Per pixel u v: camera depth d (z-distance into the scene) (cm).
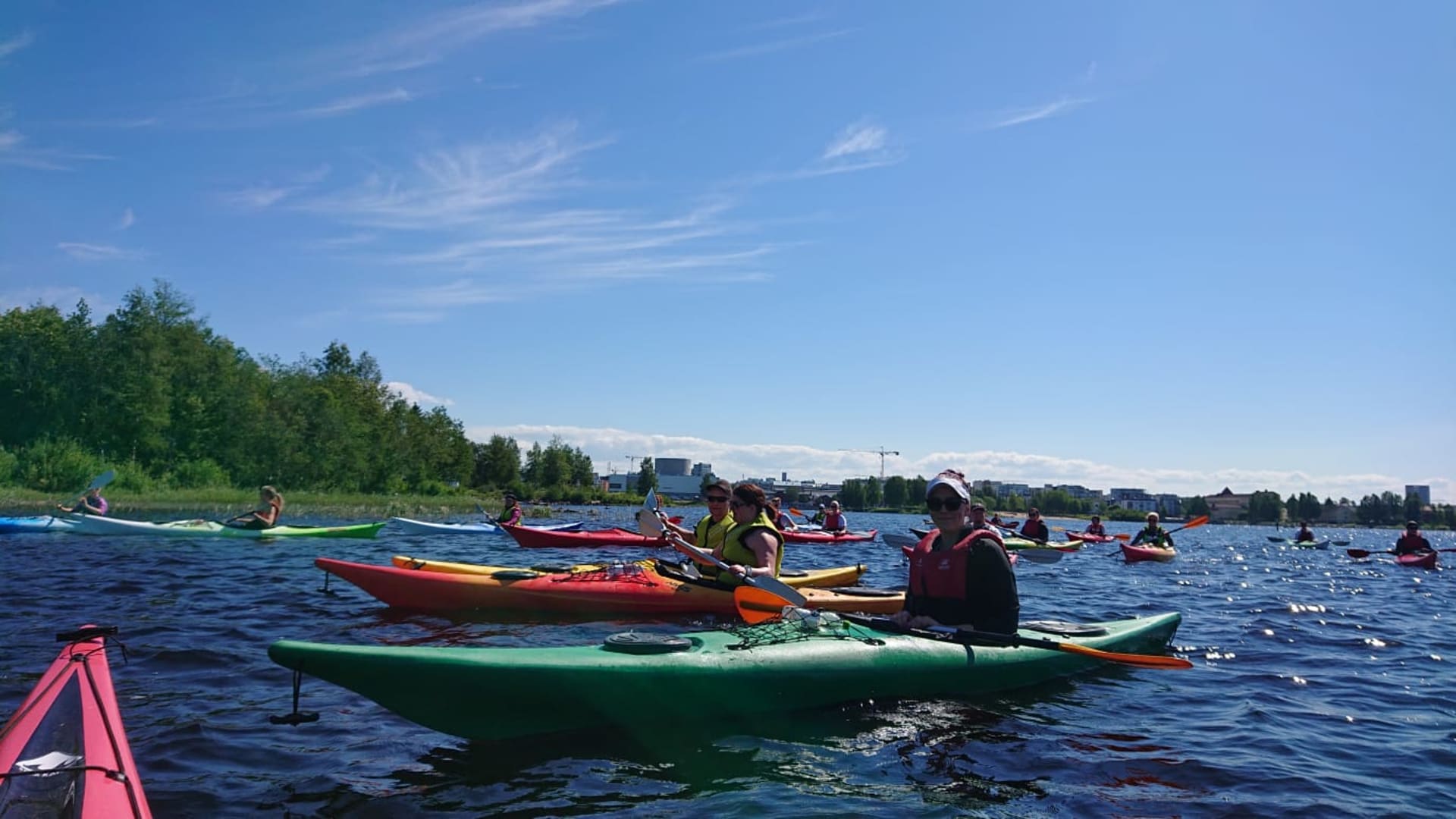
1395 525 12069
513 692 381
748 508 676
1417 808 347
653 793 340
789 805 330
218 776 347
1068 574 1458
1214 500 13050
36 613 693
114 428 3803
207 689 479
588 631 660
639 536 1574
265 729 409
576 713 394
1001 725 447
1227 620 881
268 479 4231
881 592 765
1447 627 884
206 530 1565
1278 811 340
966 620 509
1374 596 1211
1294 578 1518
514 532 1509
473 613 734
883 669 473
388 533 1970
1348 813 340
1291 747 425
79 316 3881
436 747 388
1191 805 344
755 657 439
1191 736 440
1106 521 11631
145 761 361
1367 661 667
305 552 1356
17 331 3891
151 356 3859
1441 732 462
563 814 317
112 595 805
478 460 7981
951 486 511
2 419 3712
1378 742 439
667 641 434
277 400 4509
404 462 5475
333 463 4612
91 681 341
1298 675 604
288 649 359
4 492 2936
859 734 422
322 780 345
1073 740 427
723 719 424
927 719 450
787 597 528
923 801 340
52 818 234
